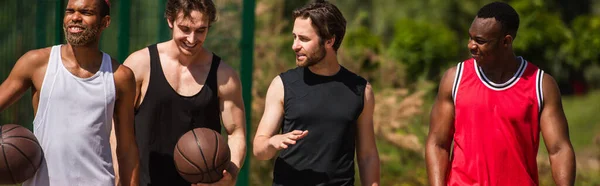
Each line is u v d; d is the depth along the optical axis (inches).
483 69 253.1
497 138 250.5
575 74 1024.2
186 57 268.4
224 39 417.7
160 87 267.1
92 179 250.2
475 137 252.7
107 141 253.9
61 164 247.0
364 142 270.5
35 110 252.1
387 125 543.2
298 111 260.7
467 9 970.7
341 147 262.2
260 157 261.7
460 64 258.2
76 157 247.6
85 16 242.2
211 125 274.7
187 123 269.3
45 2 405.1
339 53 601.3
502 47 248.1
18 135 243.4
